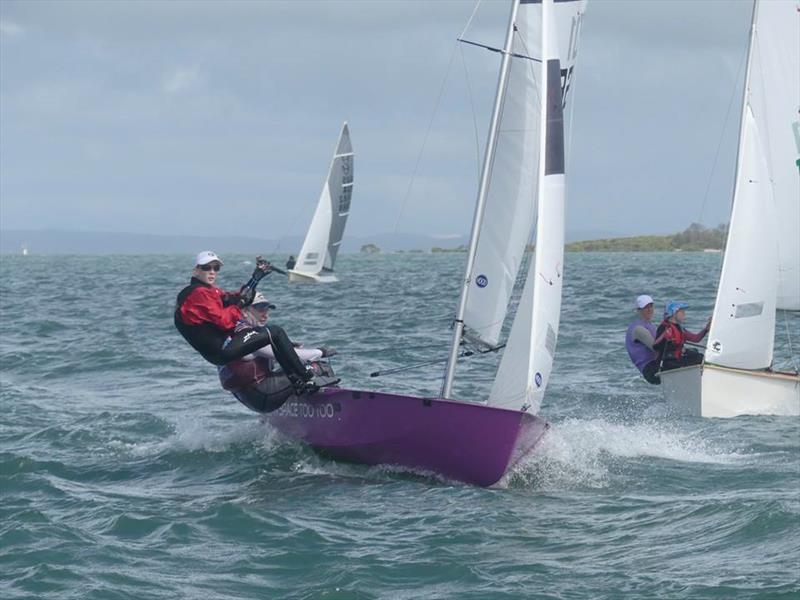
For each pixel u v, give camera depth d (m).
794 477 14.86
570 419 19.55
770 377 20.38
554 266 14.84
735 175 20.88
